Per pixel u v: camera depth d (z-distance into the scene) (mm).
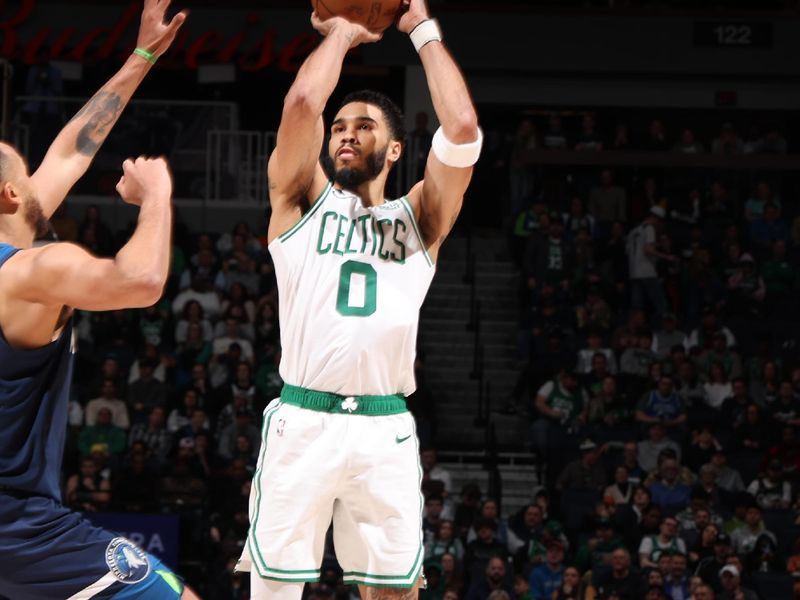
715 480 16484
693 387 18484
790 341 20359
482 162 23625
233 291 19703
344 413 4629
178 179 24234
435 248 4844
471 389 20625
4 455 4059
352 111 4836
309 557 4641
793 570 15062
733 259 21625
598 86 26031
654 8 25312
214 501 15438
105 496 15461
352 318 4617
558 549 14648
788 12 25250
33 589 4160
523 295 21156
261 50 24703
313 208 4730
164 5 4910
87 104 4840
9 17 24375
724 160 23438
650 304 21062
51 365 4098
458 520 15656
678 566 14453
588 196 23719
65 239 21719
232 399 17359
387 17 4844
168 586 4289
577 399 18047
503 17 25359
